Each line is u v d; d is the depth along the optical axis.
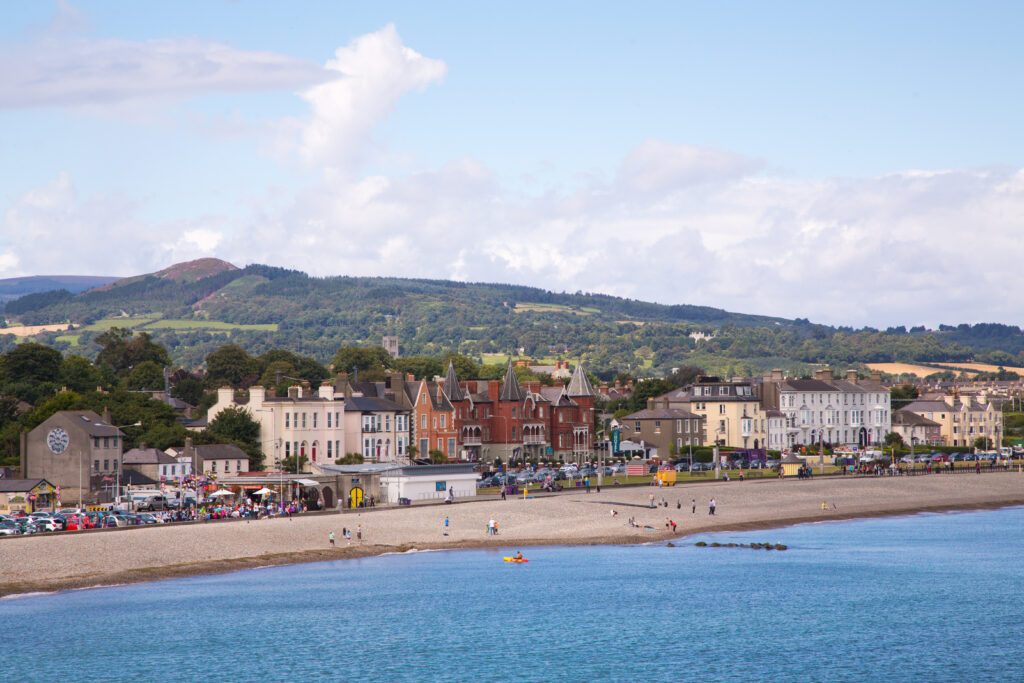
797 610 122.19
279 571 138.50
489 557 151.38
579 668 100.56
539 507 179.50
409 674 98.50
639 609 122.25
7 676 96.00
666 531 171.25
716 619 118.31
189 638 108.06
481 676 98.06
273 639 108.50
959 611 122.25
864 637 111.12
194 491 178.75
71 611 116.19
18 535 135.38
